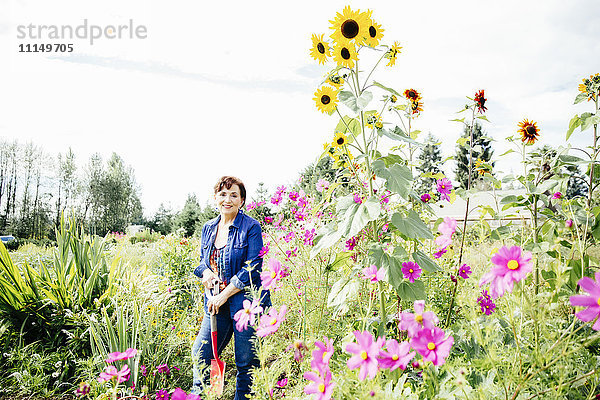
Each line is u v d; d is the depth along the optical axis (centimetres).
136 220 4306
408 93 267
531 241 225
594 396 111
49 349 308
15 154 3609
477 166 263
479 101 258
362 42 191
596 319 90
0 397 268
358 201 205
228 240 248
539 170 246
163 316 361
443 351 103
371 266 167
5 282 316
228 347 337
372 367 103
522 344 130
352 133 221
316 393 110
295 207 316
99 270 383
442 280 250
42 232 3572
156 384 264
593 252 224
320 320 247
